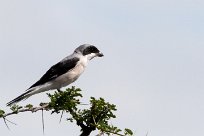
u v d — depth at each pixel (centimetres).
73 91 1092
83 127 1077
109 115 1081
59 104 1073
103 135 985
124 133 962
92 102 1076
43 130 884
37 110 1023
